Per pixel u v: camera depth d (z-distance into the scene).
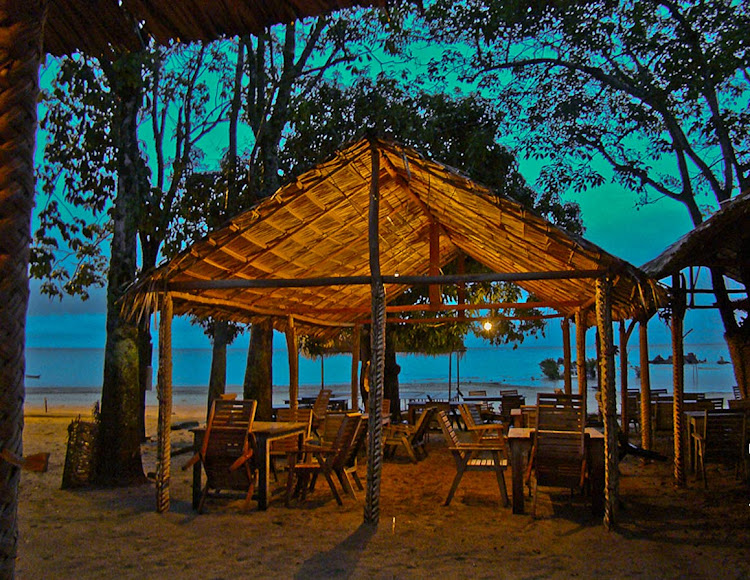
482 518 6.54
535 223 5.97
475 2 13.31
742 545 5.47
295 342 10.83
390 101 13.89
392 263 11.12
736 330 10.94
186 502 7.34
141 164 9.73
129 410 8.55
